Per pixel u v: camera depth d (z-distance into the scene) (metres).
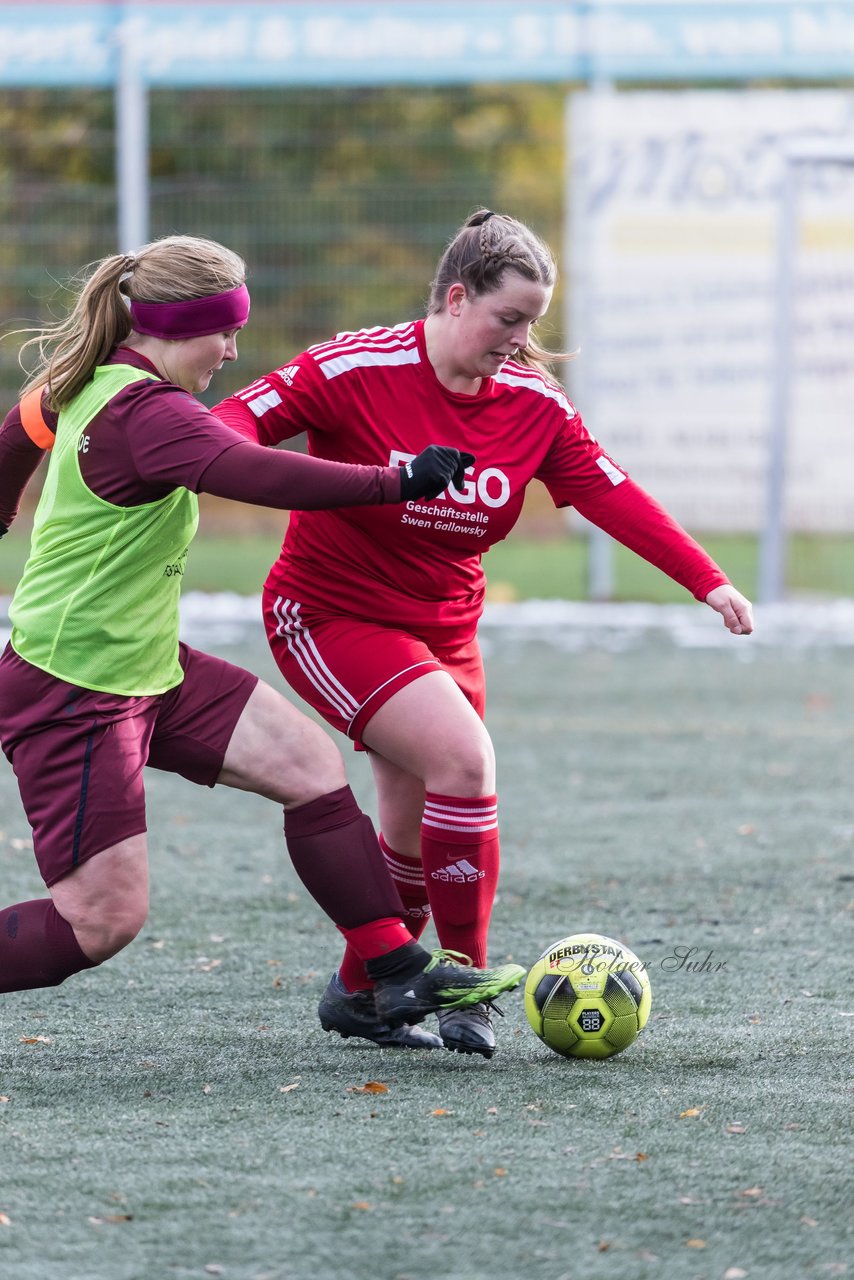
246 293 13.20
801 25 50.34
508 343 13.81
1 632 45.50
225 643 45.28
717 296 53.28
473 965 14.45
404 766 14.35
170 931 18.78
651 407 54.09
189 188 54.78
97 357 12.85
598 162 53.41
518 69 50.81
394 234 55.06
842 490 53.53
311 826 13.66
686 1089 13.16
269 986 16.58
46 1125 12.27
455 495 14.21
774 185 52.69
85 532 12.70
